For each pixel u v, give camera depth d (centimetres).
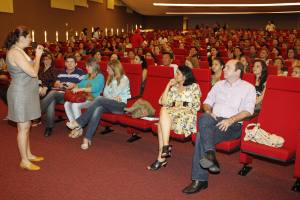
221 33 1522
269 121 289
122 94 378
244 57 482
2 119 475
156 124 313
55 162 315
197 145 257
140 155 338
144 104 342
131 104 370
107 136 403
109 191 256
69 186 264
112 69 383
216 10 1859
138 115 337
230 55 700
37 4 1238
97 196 248
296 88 280
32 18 1215
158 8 1856
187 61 456
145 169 302
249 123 270
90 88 402
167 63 465
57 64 511
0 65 668
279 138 257
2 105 571
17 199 242
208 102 311
